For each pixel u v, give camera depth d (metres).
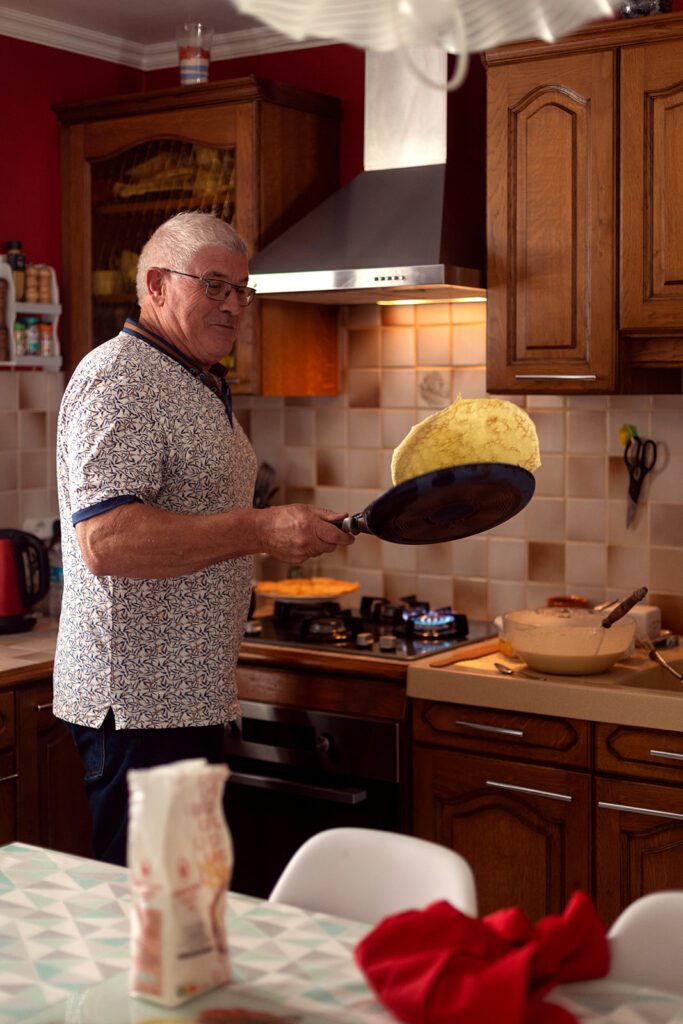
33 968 1.33
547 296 2.94
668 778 2.56
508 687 2.72
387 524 1.83
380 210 3.13
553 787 2.70
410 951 1.22
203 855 1.20
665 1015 1.21
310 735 3.04
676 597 3.16
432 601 3.53
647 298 2.82
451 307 3.42
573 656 2.72
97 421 2.14
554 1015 1.15
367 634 3.08
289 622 3.35
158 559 2.08
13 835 2.90
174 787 1.17
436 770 2.85
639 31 2.76
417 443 1.84
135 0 3.34
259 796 3.12
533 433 1.89
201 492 2.27
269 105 3.30
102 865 1.66
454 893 1.53
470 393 3.42
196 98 3.34
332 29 1.26
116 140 3.51
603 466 3.24
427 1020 1.13
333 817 3.01
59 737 3.02
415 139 3.19
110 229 3.56
